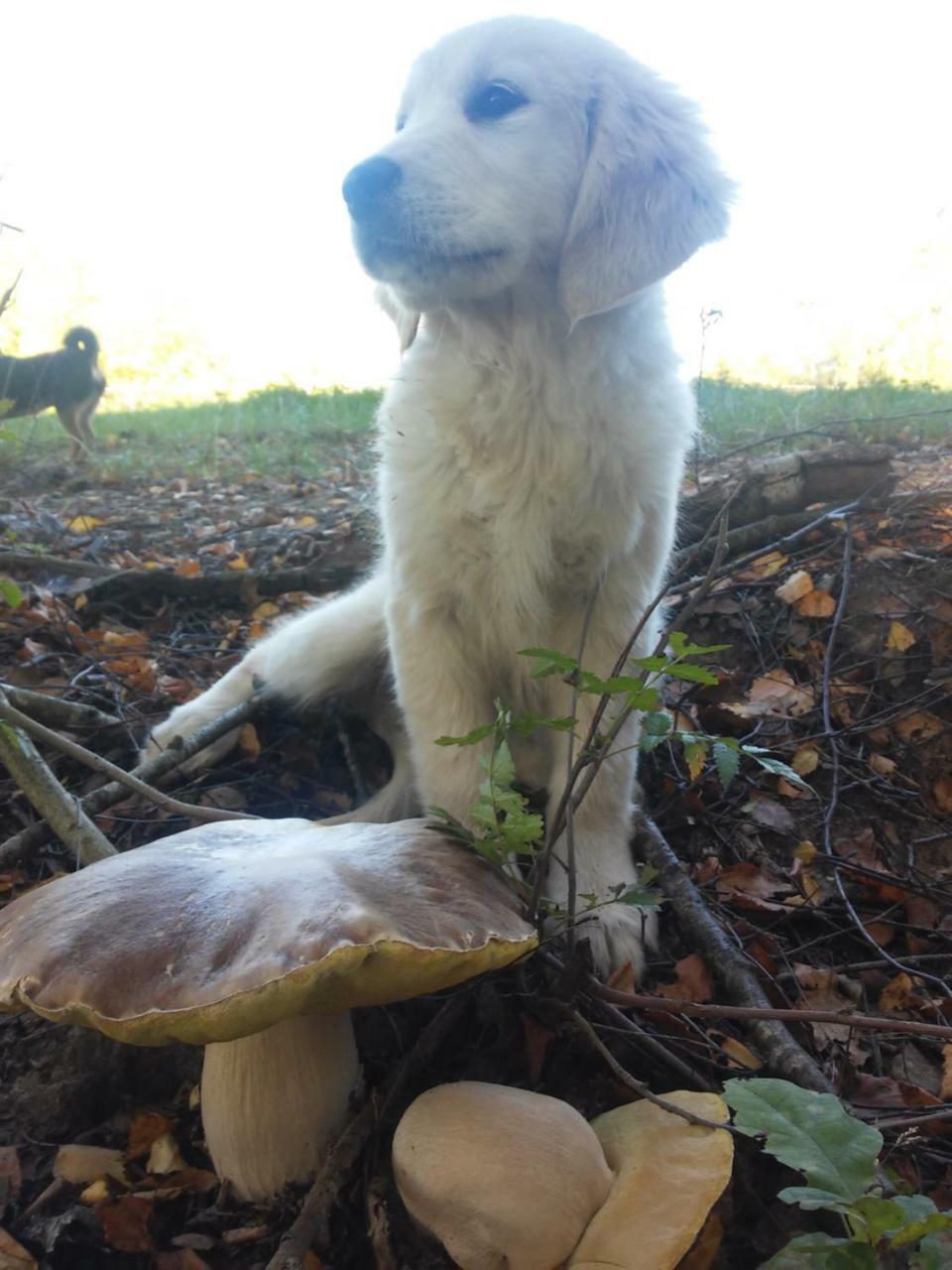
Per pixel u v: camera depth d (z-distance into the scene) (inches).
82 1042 14.3
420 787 19.9
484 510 18.3
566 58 19.0
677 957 17.7
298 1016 12.5
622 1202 10.6
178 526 44.4
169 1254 11.9
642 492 18.4
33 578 31.5
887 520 29.3
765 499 30.3
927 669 24.8
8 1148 13.1
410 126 18.9
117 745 22.6
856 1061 15.4
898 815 21.9
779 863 20.6
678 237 19.1
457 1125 11.0
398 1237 11.4
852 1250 9.4
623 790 18.8
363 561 34.2
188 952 10.3
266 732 24.5
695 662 25.9
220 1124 12.5
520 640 19.5
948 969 18.1
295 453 62.7
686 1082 14.1
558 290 18.2
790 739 23.0
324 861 11.6
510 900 12.8
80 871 12.1
